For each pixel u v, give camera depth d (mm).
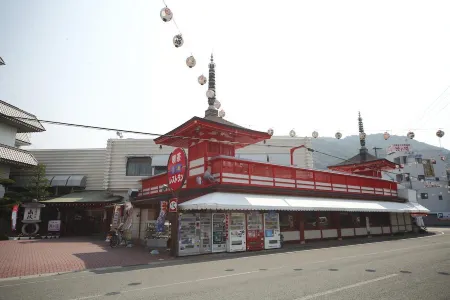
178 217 16219
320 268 11234
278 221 19750
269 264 12648
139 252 17656
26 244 21844
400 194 32719
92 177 35062
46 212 31766
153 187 24641
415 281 8836
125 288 8680
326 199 22859
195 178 19234
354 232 26781
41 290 8680
